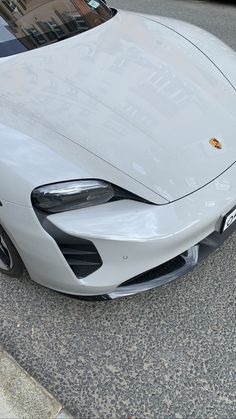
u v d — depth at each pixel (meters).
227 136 1.99
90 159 1.74
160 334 1.99
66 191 1.68
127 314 2.08
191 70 2.26
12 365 1.83
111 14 2.77
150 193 1.72
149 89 2.07
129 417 1.71
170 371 1.85
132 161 1.77
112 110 1.94
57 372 1.88
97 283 1.81
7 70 2.18
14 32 2.38
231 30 5.10
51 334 2.03
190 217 1.72
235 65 2.40
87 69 2.16
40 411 1.67
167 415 1.71
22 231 1.78
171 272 1.93
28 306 2.16
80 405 1.76
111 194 1.72
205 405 1.73
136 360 1.90
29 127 1.83
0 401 1.71
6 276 2.31
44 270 1.88
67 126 1.84
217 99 2.13
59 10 2.56
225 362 1.86
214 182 1.82
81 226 1.67
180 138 1.89
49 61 2.22
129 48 2.35
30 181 1.69
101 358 1.92
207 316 2.05
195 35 2.62
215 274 2.23
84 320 2.07
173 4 6.20
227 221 1.88
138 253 1.70
